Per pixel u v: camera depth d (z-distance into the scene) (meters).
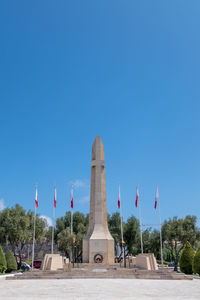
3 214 49.19
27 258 61.22
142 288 16.77
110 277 24.48
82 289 16.12
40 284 19.36
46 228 55.41
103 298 12.52
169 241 50.94
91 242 32.66
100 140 37.22
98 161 36.16
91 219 34.88
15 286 18.28
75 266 31.75
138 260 31.81
